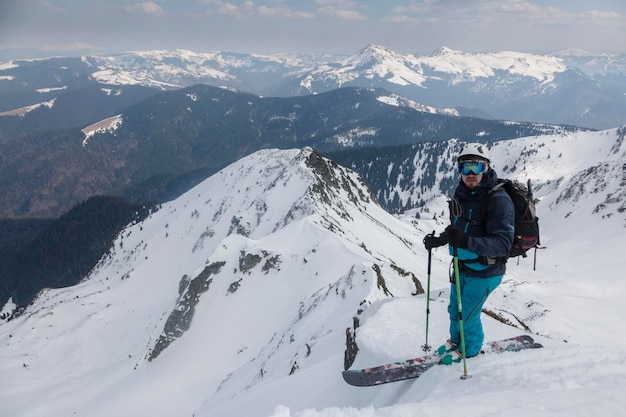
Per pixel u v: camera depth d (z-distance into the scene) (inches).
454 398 248.5
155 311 5659.5
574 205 6653.5
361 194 6761.8
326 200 5241.1
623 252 4768.7
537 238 265.7
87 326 5462.6
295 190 5871.1
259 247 3548.2
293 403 620.1
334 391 534.6
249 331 2970.0
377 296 1658.5
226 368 2691.9
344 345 833.5
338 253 3267.7
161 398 2586.1
